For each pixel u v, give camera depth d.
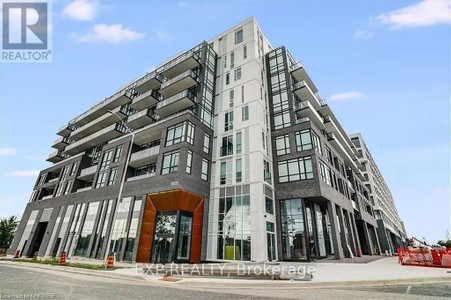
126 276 12.56
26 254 34.78
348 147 42.72
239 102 28.39
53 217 34.75
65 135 48.66
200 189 23.92
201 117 27.59
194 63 30.75
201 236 22.69
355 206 35.72
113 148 31.72
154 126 27.97
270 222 23.08
